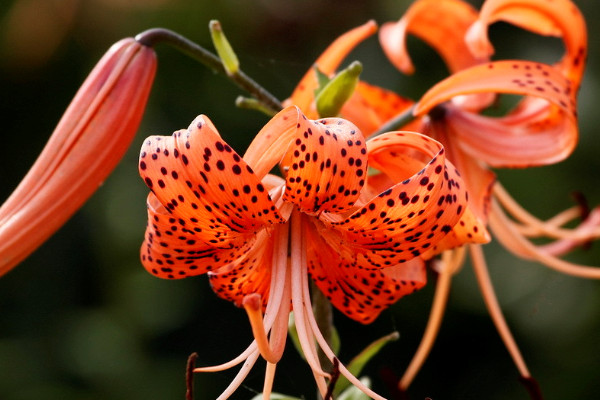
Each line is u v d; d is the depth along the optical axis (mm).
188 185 495
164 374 917
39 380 907
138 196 899
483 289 592
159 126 921
